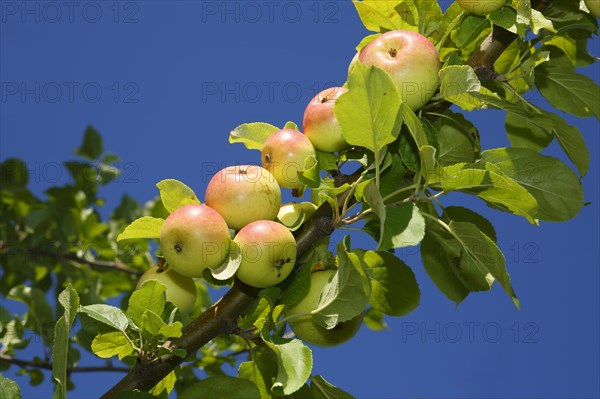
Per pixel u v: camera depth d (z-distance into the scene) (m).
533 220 3.70
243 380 3.46
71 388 6.87
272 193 3.74
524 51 4.53
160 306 3.55
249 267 3.55
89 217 8.58
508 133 5.14
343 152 3.98
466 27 4.14
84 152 9.10
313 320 3.92
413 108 3.84
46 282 8.77
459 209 4.26
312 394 3.96
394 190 3.79
